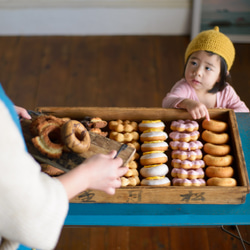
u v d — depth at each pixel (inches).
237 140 48.6
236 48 106.3
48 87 99.3
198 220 43.7
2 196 26.0
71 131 40.0
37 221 27.8
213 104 65.5
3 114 25.2
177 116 53.7
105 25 111.7
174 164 48.5
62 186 30.2
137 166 49.1
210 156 48.8
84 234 72.4
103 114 53.3
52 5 107.0
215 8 103.5
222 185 45.1
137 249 70.4
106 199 44.7
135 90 98.5
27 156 27.3
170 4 106.7
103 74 102.3
